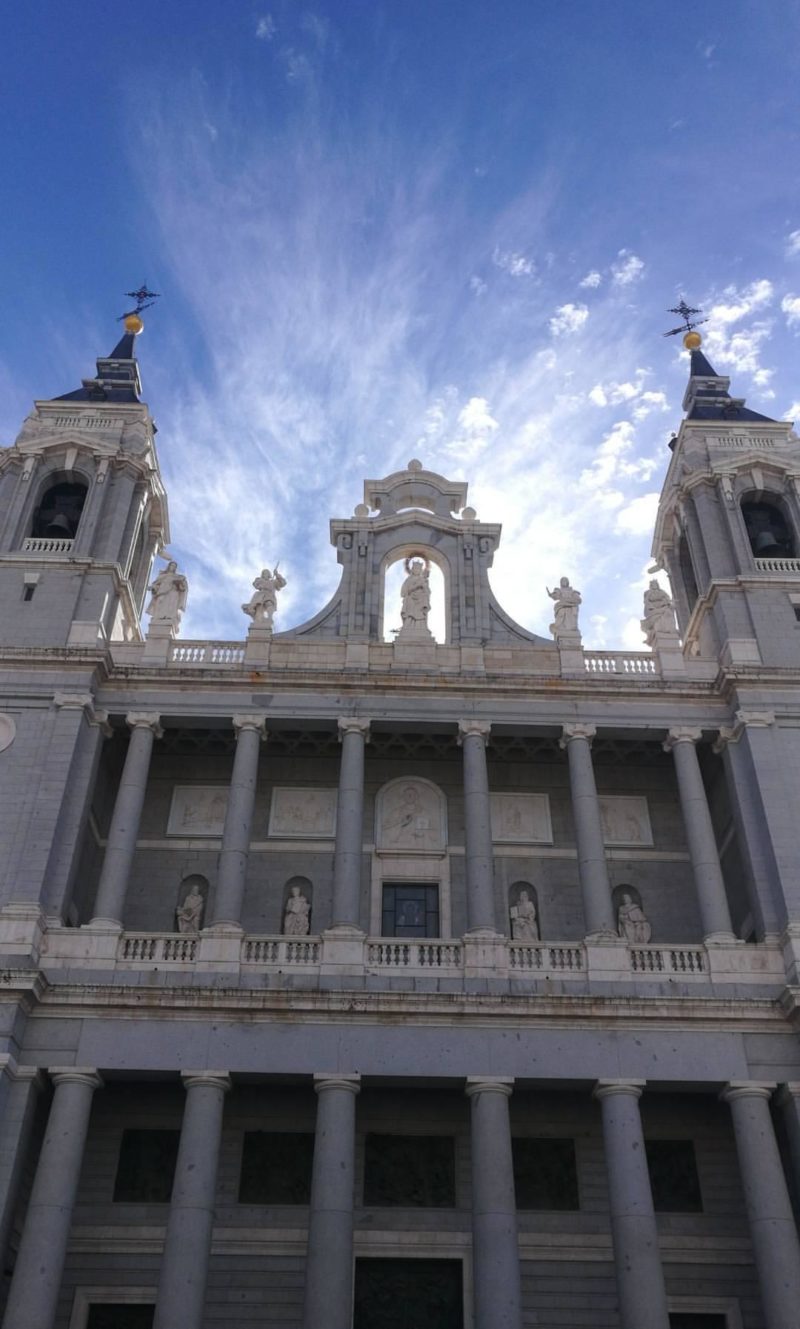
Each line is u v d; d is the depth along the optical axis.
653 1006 28.27
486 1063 27.64
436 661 35.62
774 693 34.06
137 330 49.28
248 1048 27.66
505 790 36.09
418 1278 28.47
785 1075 27.83
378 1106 30.77
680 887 34.72
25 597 36.25
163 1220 28.94
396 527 39.62
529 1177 30.14
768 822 31.48
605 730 34.12
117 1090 30.73
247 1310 27.97
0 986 27.41
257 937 29.62
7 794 31.47
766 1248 25.50
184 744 36.00
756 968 29.42
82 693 33.34
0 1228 25.00
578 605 37.34
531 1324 28.05
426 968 29.23
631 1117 27.06
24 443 40.31
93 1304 27.95
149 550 43.59
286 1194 29.64
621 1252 25.44
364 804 35.50
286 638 36.22
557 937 33.59
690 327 50.66
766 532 39.22
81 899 33.12
